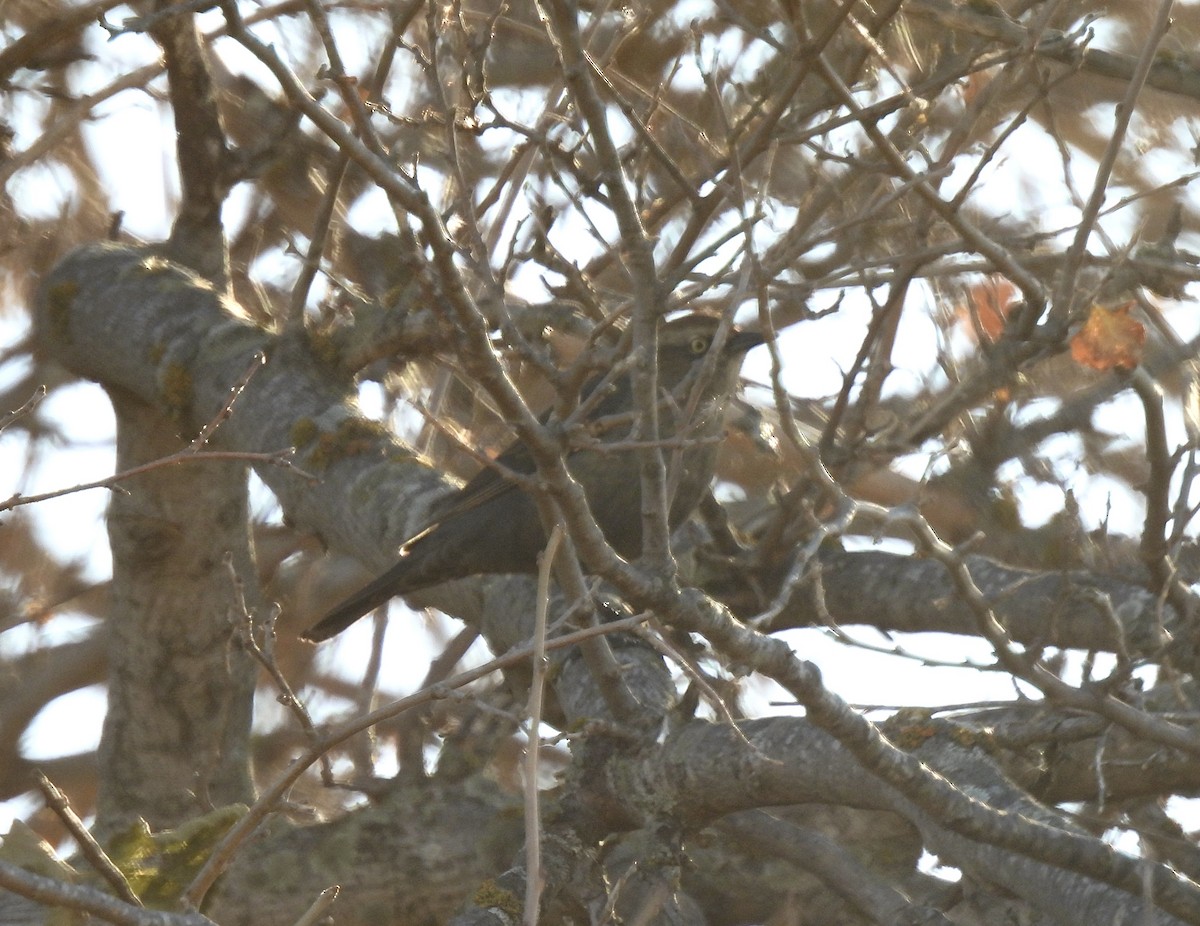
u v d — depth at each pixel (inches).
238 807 358.3
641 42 608.7
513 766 650.2
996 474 619.8
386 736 669.3
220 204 620.7
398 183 288.0
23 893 243.1
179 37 563.5
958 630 519.8
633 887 474.0
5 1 636.1
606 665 394.3
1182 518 406.6
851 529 635.5
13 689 722.8
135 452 601.9
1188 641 416.8
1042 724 406.3
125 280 610.5
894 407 647.1
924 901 468.1
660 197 584.4
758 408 604.7
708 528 552.4
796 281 538.3
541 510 334.6
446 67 569.9
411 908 493.7
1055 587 500.7
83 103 567.5
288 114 606.2
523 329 563.8
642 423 342.3
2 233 695.1
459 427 627.8
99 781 628.4
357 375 592.1
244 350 577.9
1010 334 482.9
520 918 393.7
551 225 484.1
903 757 318.3
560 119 440.8
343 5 604.7
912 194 555.2
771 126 424.8
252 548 617.9
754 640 318.7
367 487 548.7
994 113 598.9
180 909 292.8
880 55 445.7
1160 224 620.1
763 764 375.6
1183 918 309.9
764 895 499.5
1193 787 431.8
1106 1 619.5
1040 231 561.9
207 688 615.8
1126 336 387.9
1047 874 333.1
